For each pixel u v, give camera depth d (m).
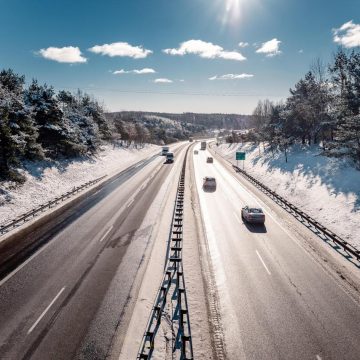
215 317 14.60
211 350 12.57
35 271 18.33
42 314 14.31
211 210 32.00
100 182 46.59
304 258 20.84
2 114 35.47
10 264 19.19
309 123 62.25
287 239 24.16
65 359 11.77
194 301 15.77
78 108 81.94
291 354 12.39
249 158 76.00
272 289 17.00
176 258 19.02
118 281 17.38
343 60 55.66
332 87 57.66
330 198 32.53
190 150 112.88
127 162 72.81
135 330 13.45
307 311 15.07
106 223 26.98
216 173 57.44
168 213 30.39
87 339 12.81
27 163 43.47
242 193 40.12
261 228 26.64
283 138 64.62
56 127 52.19
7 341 12.57
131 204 33.41
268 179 48.56
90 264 19.33
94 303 15.25
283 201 34.22
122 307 15.00
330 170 40.75
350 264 20.03
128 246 22.19
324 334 13.50
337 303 15.74
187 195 38.50
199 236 24.61
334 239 23.06
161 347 12.43
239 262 20.19
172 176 52.53
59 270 18.48
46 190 37.09
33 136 43.84
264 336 13.38
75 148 56.78
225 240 23.88
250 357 12.24
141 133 117.25
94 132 70.19
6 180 34.44
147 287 16.91
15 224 25.94
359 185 32.41
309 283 17.64
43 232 24.69
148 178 50.41
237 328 13.87
